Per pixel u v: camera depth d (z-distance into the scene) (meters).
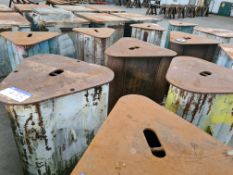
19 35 1.84
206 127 1.20
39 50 1.77
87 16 2.93
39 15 2.31
